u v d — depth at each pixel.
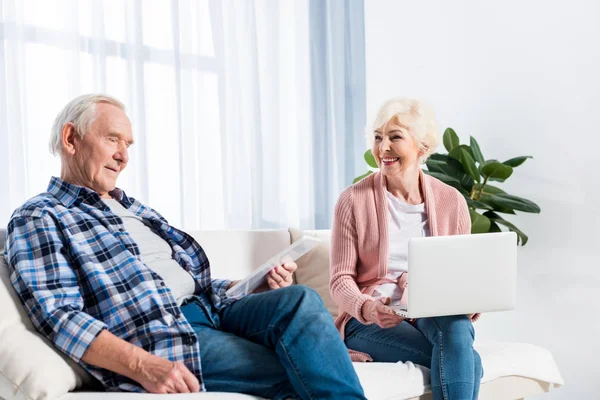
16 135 2.47
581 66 2.81
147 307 1.55
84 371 1.49
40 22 2.56
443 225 2.02
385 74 3.63
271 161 3.30
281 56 3.37
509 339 3.08
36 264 1.51
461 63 3.26
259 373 1.51
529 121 3.00
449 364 1.68
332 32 3.58
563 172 2.88
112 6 2.75
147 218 1.90
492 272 1.71
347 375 1.47
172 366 1.41
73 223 1.63
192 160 2.98
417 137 1.96
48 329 1.46
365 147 3.72
